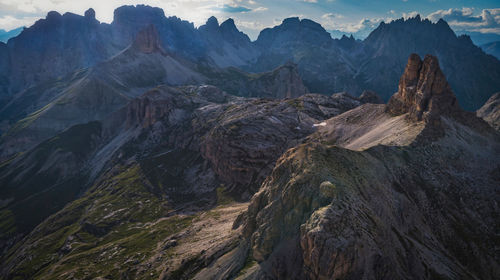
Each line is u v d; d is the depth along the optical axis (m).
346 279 53.34
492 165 99.38
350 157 83.38
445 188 88.12
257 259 70.12
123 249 135.75
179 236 131.00
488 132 115.69
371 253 56.12
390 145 103.44
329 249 53.94
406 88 140.88
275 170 84.69
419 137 104.44
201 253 93.50
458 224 81.00
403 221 75.75
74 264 130.25
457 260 74.38
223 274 75.00
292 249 63.50
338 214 58.88
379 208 71.19
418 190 86.12
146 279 97.38
